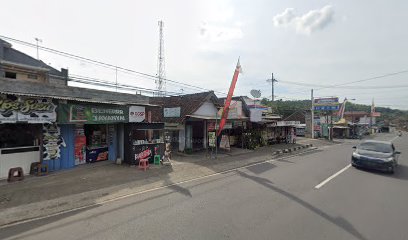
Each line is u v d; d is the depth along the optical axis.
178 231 4.57
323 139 33.25
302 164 12.47
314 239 4.27
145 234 4.45
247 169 11.02
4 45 12.93
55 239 4.30
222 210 5.68
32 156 8.98
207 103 16.95
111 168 10.34
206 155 14.67
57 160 9.64
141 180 8.52
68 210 5.74
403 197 6.85
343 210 5.74
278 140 24.17
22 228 4.76
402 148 22.55
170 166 11.17
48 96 8.44
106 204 6.14
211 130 16.31
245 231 4.56
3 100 7.50
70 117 9.24
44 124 9.17
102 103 10.36
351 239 4.30
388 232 4.59
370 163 10.41
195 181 8.63
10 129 8.43
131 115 11.65
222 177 9.30
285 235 4.41
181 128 15.66
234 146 19.64
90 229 4.69
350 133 42.88
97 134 11.42
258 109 19.05
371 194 7.10
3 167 8.19
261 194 6.99
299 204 6.12
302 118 41.72
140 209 5.77
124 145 11.66
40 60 14.78
